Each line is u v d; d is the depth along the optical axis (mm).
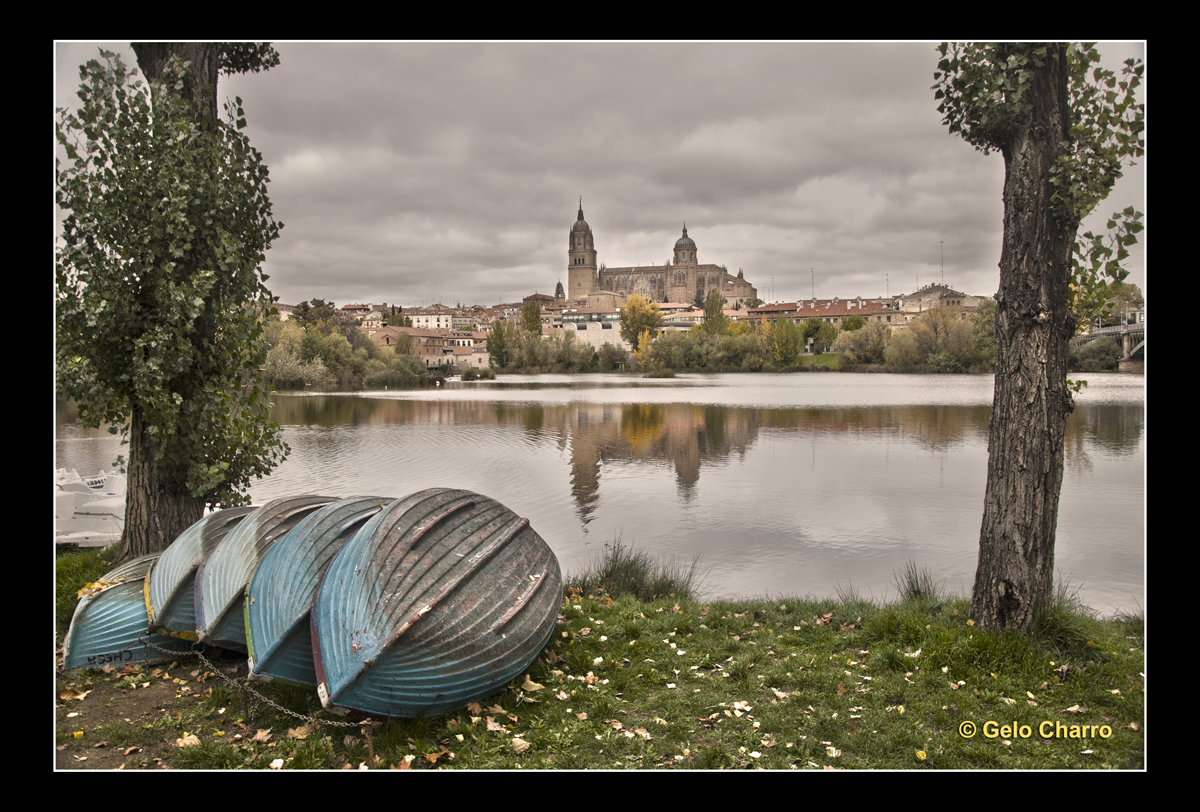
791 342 107812
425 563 5262
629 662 6457
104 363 7938
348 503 6117
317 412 46062
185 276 8047
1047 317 6512
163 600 6121
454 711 5219
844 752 4902
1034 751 4855
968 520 16062
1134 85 6289
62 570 8344
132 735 5008
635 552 13102
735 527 15344
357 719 4996
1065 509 16562
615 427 36719
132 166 7711
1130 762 4719
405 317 194625
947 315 91562
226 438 8562
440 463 24531
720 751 4832
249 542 6098
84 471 18297
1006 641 6316
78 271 7645
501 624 5375
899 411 43719
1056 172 6293
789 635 7254
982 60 6656
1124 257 6348
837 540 14164
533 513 16812
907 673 6082
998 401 6805
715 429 35469
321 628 4973
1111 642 6734
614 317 172875
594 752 4848
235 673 5941
